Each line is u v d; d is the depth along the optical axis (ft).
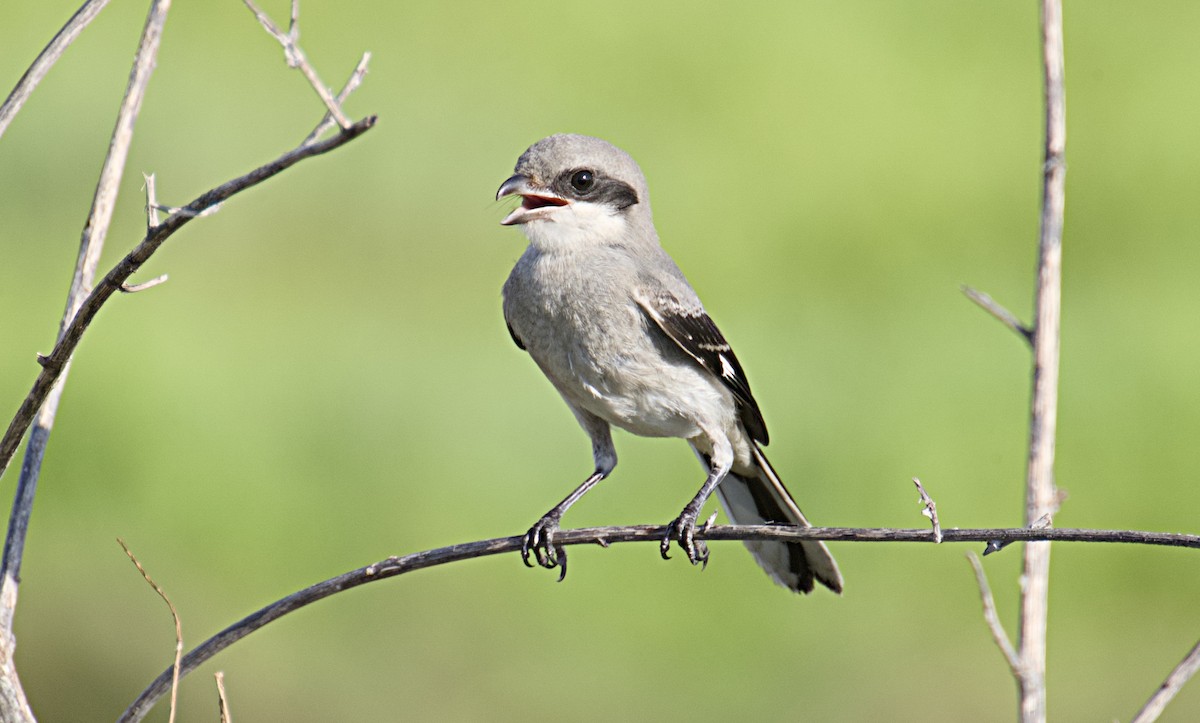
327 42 55.06
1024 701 19.65
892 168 53.78
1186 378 44.78
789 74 57.06
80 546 37.83
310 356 43.93
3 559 18.01
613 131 54.75
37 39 52.49
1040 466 21.56
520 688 37.22
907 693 37.70
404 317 46.44
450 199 51.08
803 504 41.73
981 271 50.16
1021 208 52.85
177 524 38.55
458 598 38.65
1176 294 48.78
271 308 45.78
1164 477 41.91
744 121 55.11
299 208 49.52
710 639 38.19
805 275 50.47
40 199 47.65
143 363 40.73
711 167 53.52
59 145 49.24
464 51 56.39
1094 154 56.03
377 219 49.88
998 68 57.47
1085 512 41.34
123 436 39.09
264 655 37.19
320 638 37.78
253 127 52.19
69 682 35.94
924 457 42.06
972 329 47.65
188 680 36.01
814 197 52.90
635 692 37.50
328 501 40.01
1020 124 55.47
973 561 19.92
